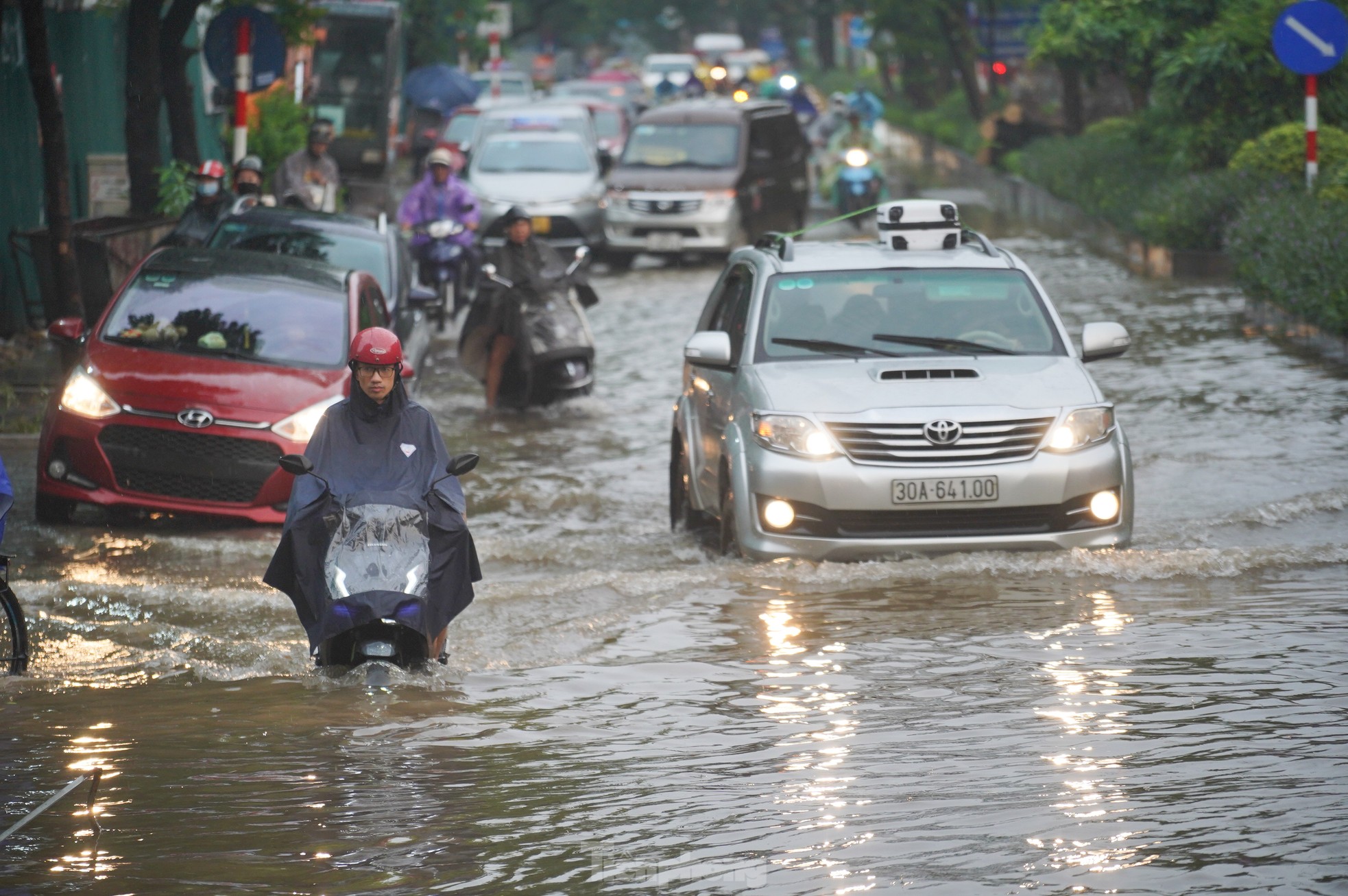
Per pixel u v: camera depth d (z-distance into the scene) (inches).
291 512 956.0
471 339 2081.7
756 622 1066.1
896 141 7539.4
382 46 4918.8
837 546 1205.1
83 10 2822.3
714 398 1358.3
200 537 1398.9
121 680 948.6
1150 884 601.0
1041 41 4116.6
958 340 1318.9
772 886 610.2
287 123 3590.1
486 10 7519.7
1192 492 1472.7
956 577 1174.3
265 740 821.2
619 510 1528.1
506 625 1080.2
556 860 644.1
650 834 673.0
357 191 4589.1
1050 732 806.5
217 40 2415.1
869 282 1365.7
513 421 2011.6
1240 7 3380.9
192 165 2807.6
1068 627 1029.2
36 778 761.6
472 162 3843.5
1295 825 660.7
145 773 766.5
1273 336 2326.5
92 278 2271.2
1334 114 3307.1
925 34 6338.6
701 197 3688.5
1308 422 1759.4
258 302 1558.8
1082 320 2529.5
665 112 3944.4
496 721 854.5
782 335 1327.5
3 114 2443.4
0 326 2400.3
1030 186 4473.4
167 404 1422.2
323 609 935.0
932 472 1200.2
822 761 770.8
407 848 660.7
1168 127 3636.8
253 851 656.4
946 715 844.6
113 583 1205.1
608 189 3782.0
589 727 840.3
